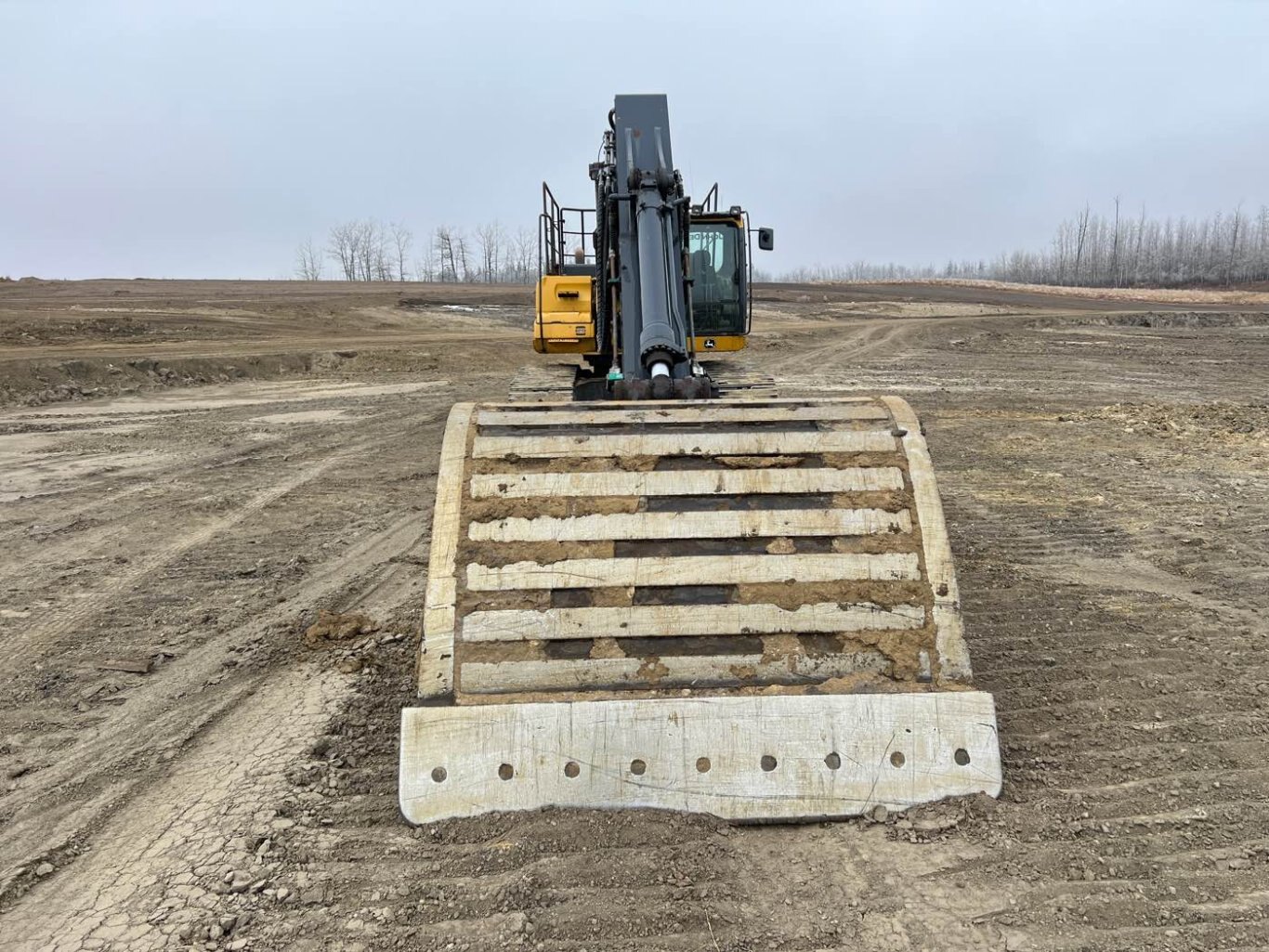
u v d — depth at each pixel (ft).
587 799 10.68
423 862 10.05
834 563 12.16
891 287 217.36
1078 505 27.43
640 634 11.62
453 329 106.32
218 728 13.76
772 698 11.01
